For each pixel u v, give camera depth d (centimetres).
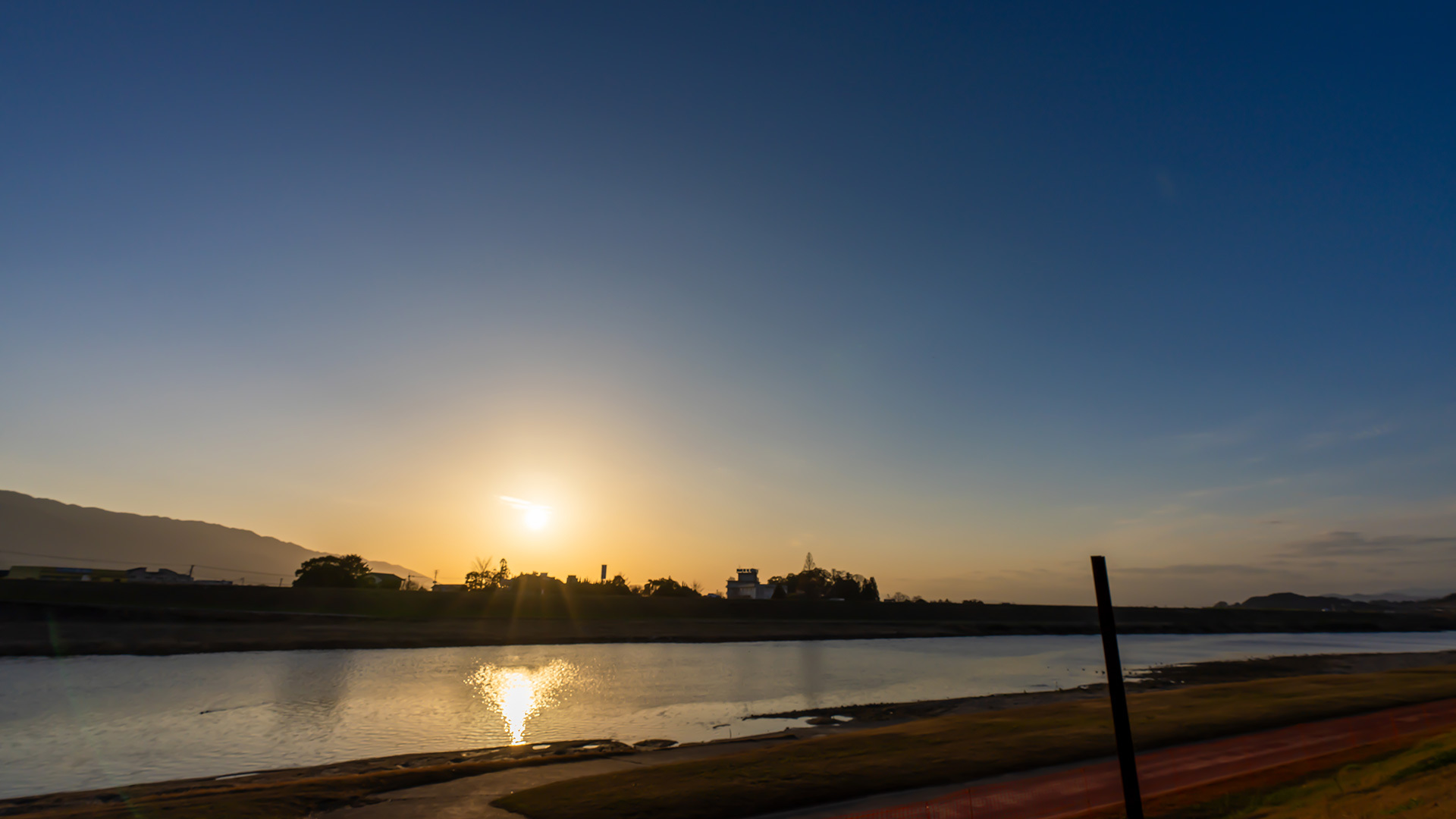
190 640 8119
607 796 2564
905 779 2748
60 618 8550
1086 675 7606
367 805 2489
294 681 6128
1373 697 4762
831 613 15462
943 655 10081
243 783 3097
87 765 3450
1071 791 2481
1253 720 3884
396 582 14338
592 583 16025
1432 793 1608
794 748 3316
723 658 9100
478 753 3716
